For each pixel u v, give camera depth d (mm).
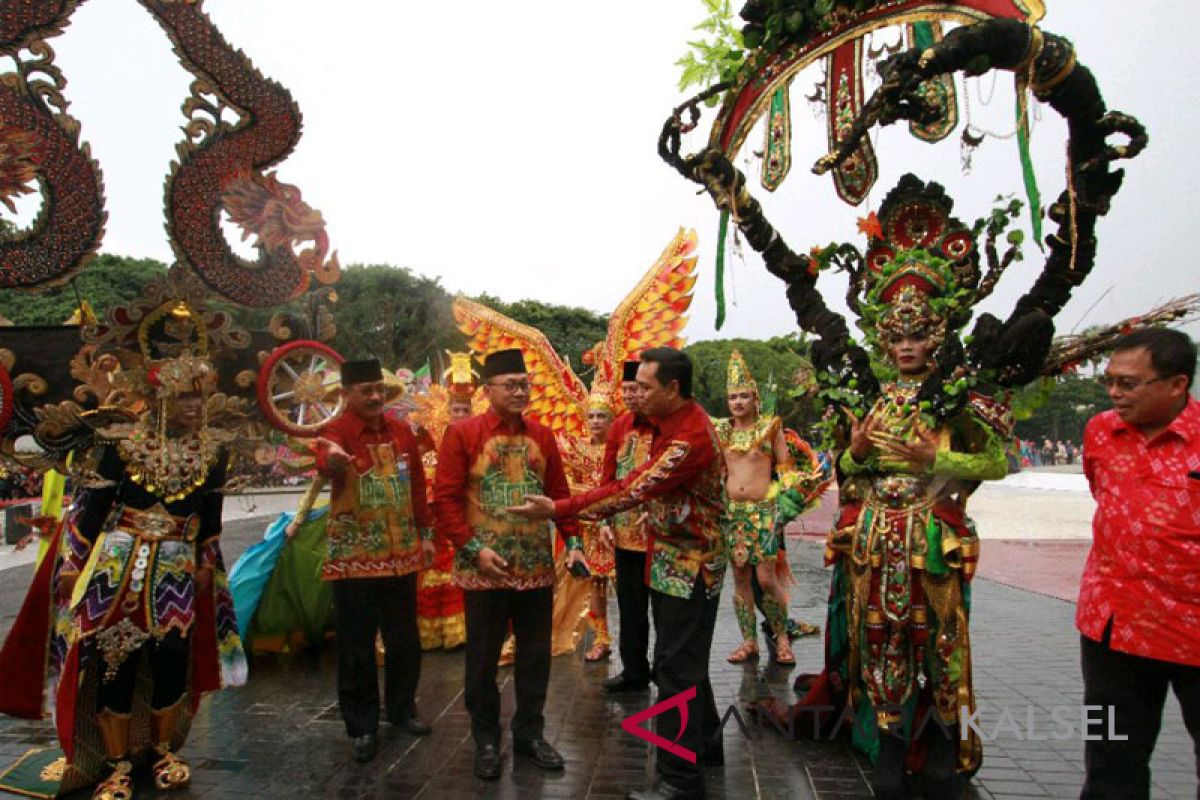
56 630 3514
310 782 3533
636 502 3197
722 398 31219
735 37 3551
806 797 3314
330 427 3967
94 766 3533
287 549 5648
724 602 7930
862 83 3986
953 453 3107
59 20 3352
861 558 3395
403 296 30500
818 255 3684
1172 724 4172
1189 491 2463
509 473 3768
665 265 6281
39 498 14844
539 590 3812
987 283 3400
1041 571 9375
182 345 3537
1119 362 2574
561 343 32438
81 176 3430
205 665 3773
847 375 3561
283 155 3807
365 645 3877
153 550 3480
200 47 3607
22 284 3361
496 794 3387
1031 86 3084
